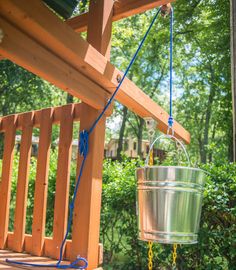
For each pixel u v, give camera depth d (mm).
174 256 2113
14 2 1526
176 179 1640
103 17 2453
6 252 2654
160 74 16750
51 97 11672
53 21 1740
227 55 9391
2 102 10273
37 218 2611
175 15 10328
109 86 2352
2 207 2857
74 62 2002
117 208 3971
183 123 19266
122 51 15086
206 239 3344
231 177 3387
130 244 3857
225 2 9477
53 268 2203
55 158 5109
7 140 2986
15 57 1686
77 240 2334
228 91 9344
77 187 2385
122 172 4188
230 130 9188
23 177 2779
